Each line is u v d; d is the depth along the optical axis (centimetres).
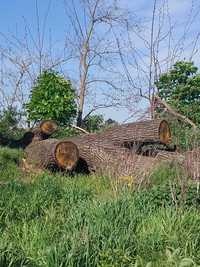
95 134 1461
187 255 595
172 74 1825
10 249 549
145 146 1376
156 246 623
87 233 588
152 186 935
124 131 1422
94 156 1301
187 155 892
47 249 557
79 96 2275
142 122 1420
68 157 1327
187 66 1823
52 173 1323
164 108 1717
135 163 1098
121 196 786
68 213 767
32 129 1727
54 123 1714
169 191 809
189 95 1820
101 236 604
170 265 572
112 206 704
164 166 1077
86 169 1352
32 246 609
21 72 2436
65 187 962
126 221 668
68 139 1454
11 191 873
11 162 1354
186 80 1827
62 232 658
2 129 1811
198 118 1684
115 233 610
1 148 1444
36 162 1359
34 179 1135
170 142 1397
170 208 711
